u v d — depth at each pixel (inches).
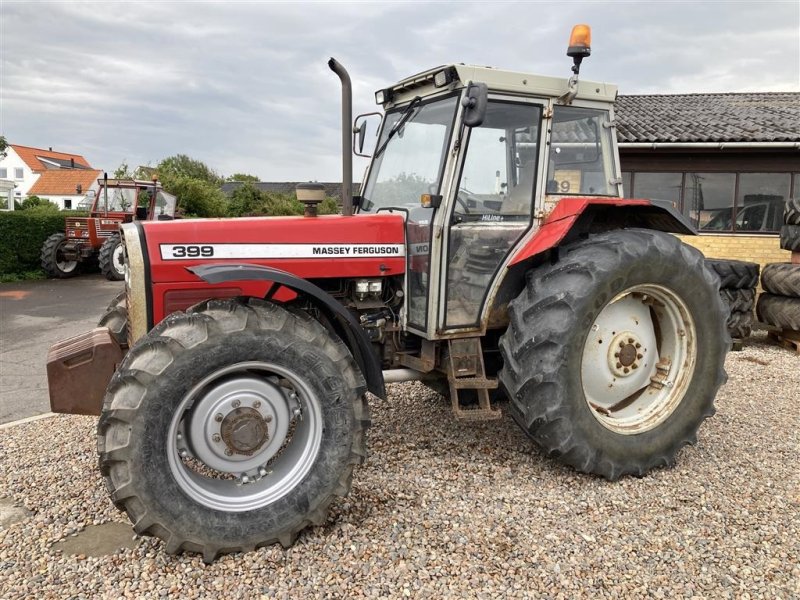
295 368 106.9
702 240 374.3
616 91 147.0
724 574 99.6
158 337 100.7
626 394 145.0
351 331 128.6
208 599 93.6
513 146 137.4
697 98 507.5
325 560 103.0
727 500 124.4
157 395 98.0
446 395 166.2
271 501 106.1
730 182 369.4
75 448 154.8
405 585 96.3
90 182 1903.3
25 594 94.9
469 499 123.6
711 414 145.3
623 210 150.0
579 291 126.3
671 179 374.0
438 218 131.3
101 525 116.5
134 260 117.1
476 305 138.5
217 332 101.7
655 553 105.2
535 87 135.1
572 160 145.3
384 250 136.6
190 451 106.7
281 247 126.1
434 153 135.7
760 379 220.2
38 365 256.4
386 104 155.0
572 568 100.8
